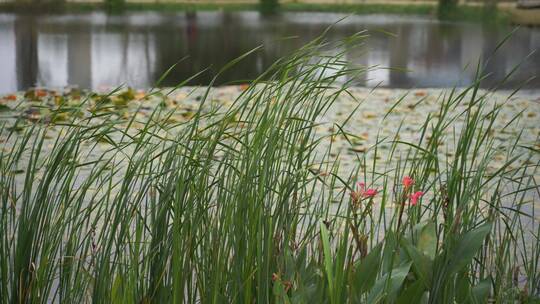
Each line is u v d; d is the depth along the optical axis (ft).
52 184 17.10
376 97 30.94
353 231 8.32
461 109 28.40
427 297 8.73
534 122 25.91
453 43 53.36
